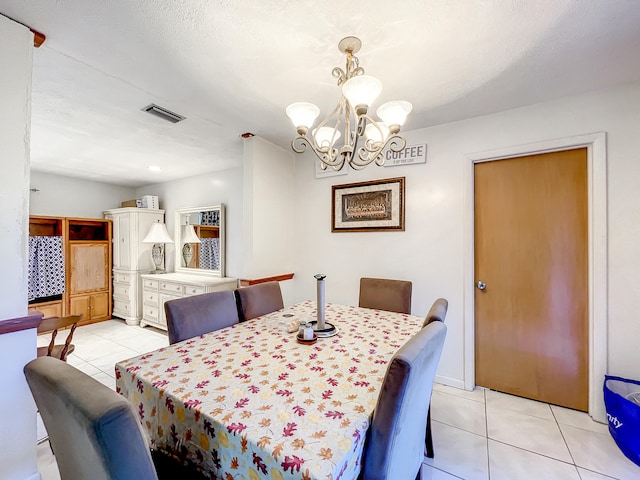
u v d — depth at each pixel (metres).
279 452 0.71
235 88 1.92
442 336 1.06
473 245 2.39
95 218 4.50
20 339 1.34
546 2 1.22
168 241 4.25
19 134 1.33
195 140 2.89
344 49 1.50
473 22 1.34
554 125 2.07
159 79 1.81
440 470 1.52
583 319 2.05
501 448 1.68
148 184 4.97
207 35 1.43
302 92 1.98
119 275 4.46
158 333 3.85
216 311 1.79
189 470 0.93
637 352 1.82
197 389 1.01
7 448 1.30
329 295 3.10
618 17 1.30
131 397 1.13
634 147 1.84
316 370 1.17
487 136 2.30
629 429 1.62
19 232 1.34
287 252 3.26
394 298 2.21
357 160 2.88
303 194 3.30
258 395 0.98
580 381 2.06
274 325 1.78
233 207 3.92
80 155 3.35
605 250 1.90
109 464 0.58
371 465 0.82
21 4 1.22
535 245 2.21
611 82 1.85
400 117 1.35
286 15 1.30
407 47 1.51
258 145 2.84
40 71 1.71
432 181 2.52
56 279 3.90
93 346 3.34
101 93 1.98
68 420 0.65
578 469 1.52
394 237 2.71
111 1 1.21
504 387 2.30
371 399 0.96
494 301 2.34
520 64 1.66
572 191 2.09
